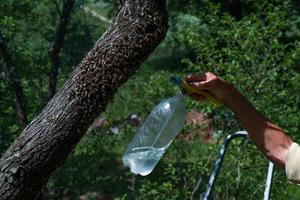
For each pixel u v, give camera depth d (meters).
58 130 3.29
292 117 6.16
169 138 2.52
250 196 5.74
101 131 9.97
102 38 3.19
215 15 6.51
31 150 3.31
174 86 6.56
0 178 3.35
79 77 3.24
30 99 8.05
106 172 10.73
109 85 3.21
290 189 7.62
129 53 3.13
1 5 7.84
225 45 6.62
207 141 7.15
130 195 9.28
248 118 2.18
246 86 6.13
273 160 2.14
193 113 6.65
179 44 7.35
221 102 2.21
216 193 5.59
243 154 5.81
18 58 8.11
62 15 7.25
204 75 2.21
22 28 8.15
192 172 5.98
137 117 11.16
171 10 13.18
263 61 6.15
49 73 7.74
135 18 3.10
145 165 2.51
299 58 6.45
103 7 11.74
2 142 7.61
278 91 6.29
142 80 10.75
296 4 10.62
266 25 6.47
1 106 7.94
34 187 3.39
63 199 8.40
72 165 9.08
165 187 5.89
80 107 3.26
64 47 8.57
